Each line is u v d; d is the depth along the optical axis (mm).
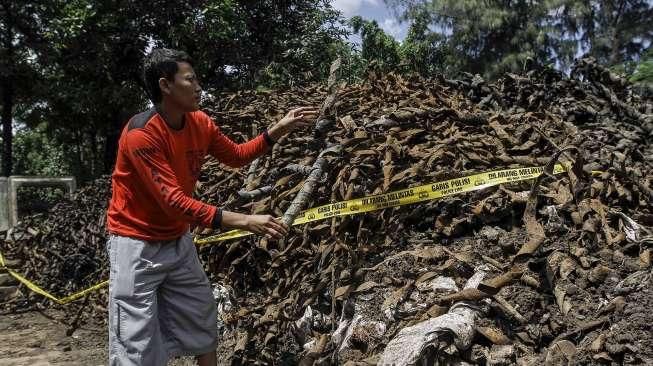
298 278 3314
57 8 12539
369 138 3500
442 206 3287
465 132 3598
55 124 16188
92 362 4121
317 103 4520
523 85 4648
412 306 2824
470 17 21016
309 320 3139
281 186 3520
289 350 3100
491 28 21047
